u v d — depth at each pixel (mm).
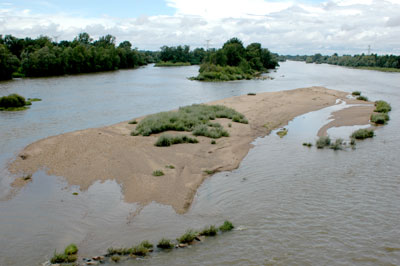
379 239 11320
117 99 44531
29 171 17375
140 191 14773
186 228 12000
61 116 32812
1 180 16281
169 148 21156
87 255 10359
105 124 29516
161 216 12773
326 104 41594
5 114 33469
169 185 15406
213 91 56062
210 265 9836
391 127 28703
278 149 22219
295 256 10312
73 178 16375
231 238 11336
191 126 26844
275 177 17094
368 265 9945
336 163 19266
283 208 13602
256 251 10555
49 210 13273
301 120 32188
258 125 29328
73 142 22203
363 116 33656
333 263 10000
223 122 29531
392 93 54312
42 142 22406
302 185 16031
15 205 13711
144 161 18531
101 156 19359
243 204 13977
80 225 12156
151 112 35594
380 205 13875
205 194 14938
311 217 12836
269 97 46219
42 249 10734
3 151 21109
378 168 18375
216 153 20609
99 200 14078
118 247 10773
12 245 10938
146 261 10023
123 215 12836
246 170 18141
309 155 20859
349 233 11688
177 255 10352
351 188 15648
